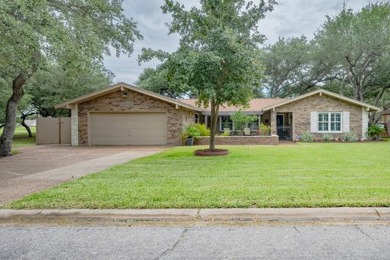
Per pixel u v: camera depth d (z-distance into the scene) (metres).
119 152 13.55
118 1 11.91
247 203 4.65
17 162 10.23
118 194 5.29
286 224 4.08
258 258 3.07
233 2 10.48
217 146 15.41
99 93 17.31
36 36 7.12
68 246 3.43
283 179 6.40
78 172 7.99
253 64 10.22
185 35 10.70
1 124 21.69
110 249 3.34
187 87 10.09
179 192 5.35
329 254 3.14
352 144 16.33
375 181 6.08
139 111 17.73
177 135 17.69
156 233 3.80
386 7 22.39
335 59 25.83
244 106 11.74
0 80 15.86
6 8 6.35
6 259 3.10
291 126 20.95
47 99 23.11
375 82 26.64
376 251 3.21
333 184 5.82
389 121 27.48
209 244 3.44
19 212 4.48
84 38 9.04
